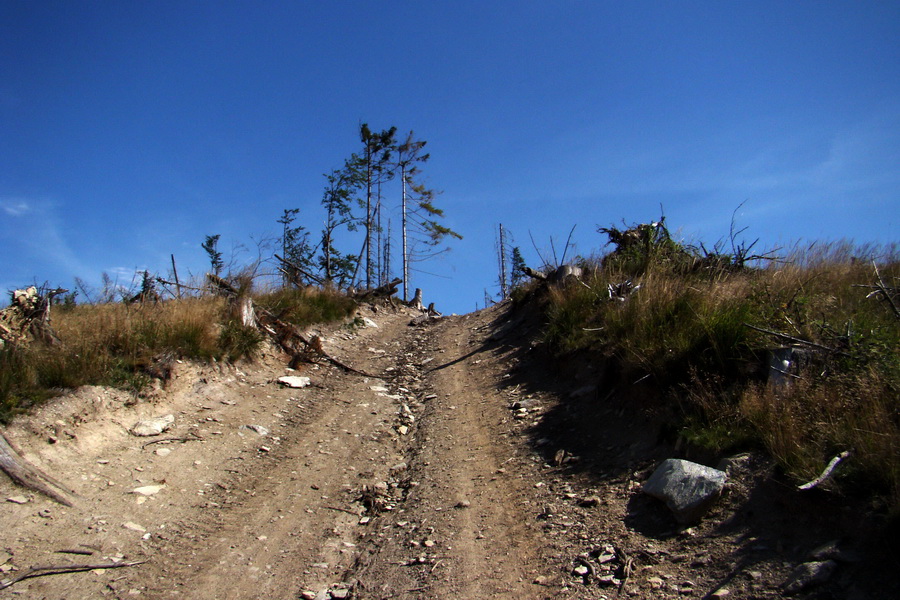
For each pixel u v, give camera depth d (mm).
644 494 4777
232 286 11578
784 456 4129
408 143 34875
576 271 11367
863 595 3064
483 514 5199
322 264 26891
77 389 6438
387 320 17906
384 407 8891
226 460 6520
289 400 8812
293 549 4938
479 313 17438
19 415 5688
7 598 3867
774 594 3281
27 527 4598
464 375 10266
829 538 3518
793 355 5086
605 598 3701
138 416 6793
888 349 4742
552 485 5500
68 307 9359
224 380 8648
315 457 6906
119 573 4340
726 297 6574
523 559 4379
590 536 4473
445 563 4492
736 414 4926
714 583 3555
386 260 34969
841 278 7051
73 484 5289
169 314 8898
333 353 12023
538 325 11477
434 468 6453
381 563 4660
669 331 6523
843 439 3973
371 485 6215
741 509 4090
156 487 5613
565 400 7551
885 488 3520
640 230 11008
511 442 6797
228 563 4660
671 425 5391
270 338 10914
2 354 6281
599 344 7855
